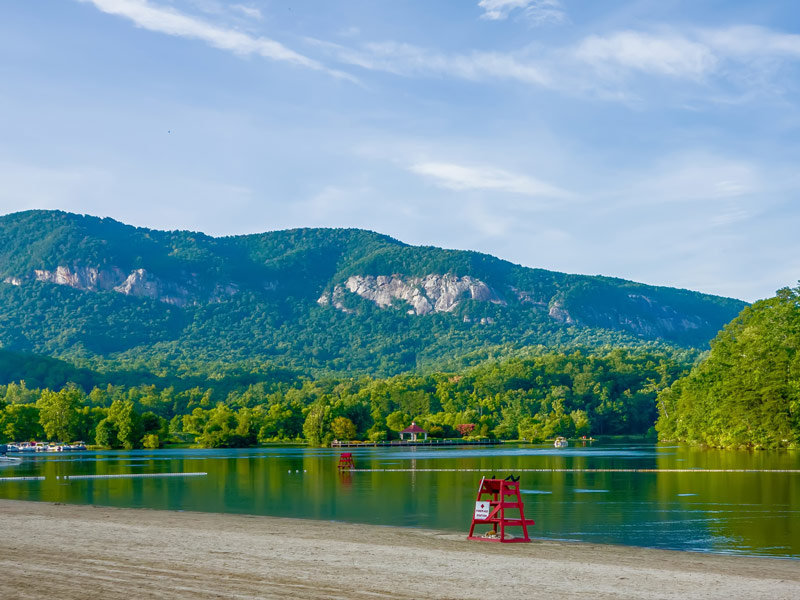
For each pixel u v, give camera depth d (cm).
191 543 3266
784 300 14550
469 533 3766
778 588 2498
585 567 2819
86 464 11681
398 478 8188
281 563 2800
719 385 14375
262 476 8631
